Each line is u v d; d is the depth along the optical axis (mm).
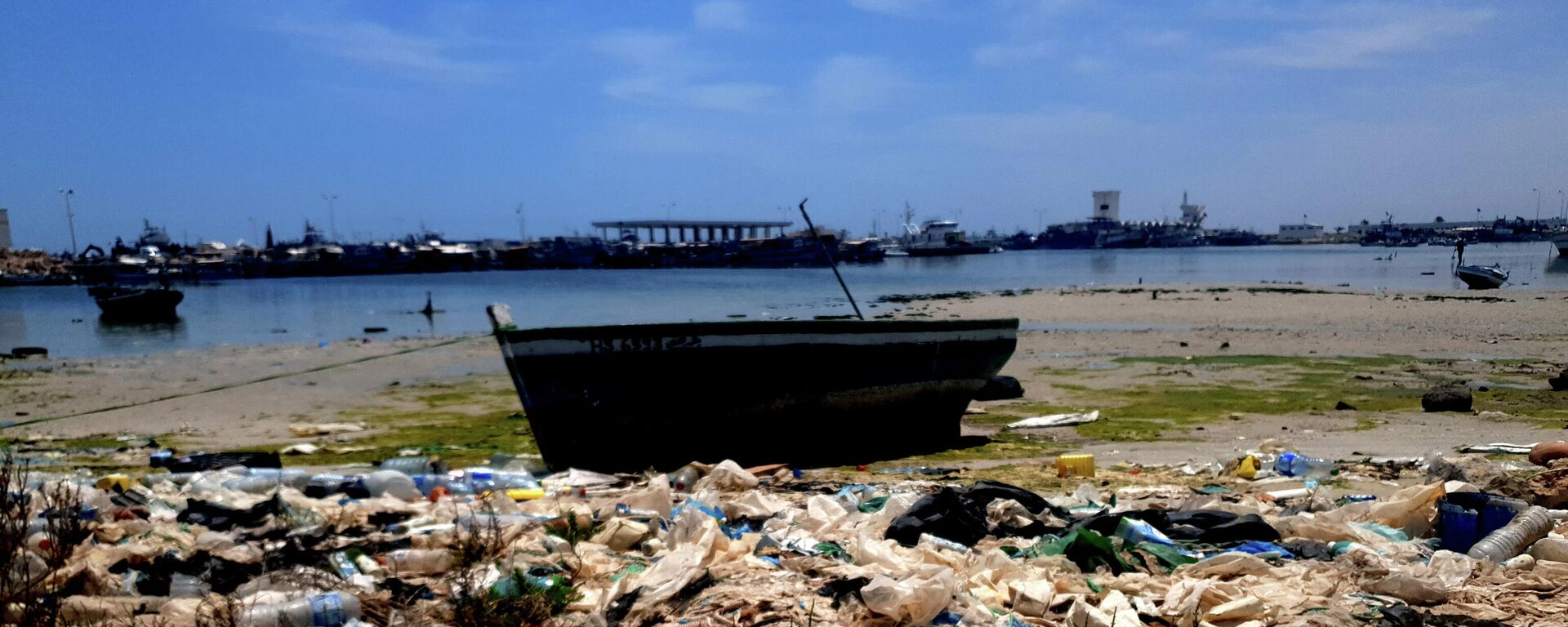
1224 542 6832
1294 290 47312
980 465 11953
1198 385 18953
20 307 60188
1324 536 6895
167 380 22312
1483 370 20438
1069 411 16312
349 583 5609
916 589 5055
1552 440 12445
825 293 60469
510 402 18344
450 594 5430
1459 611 5344
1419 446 12172
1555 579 5840
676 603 5332
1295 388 18344
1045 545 6434
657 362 11977
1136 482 10070
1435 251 130125
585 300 58688
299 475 8961
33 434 15031
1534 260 89562
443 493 8500
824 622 5000
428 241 169625
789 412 12773
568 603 5391
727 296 59594
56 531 5754
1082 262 117875
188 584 5582
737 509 7715
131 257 112188
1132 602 5352
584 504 7824
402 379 21812
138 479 9094
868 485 9578
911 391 13672
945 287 64000
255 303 58500
